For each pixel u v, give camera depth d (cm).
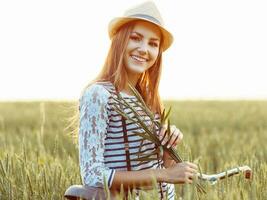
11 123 2103
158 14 457
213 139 1264
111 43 461
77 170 586
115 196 425
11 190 518
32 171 554
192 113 2422
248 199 401
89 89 443
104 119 436
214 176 453
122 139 442
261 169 493
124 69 456
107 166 442
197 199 397
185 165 424
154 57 463
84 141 433
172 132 449
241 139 1338
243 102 4041
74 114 485
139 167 443
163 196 443
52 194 510
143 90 485
